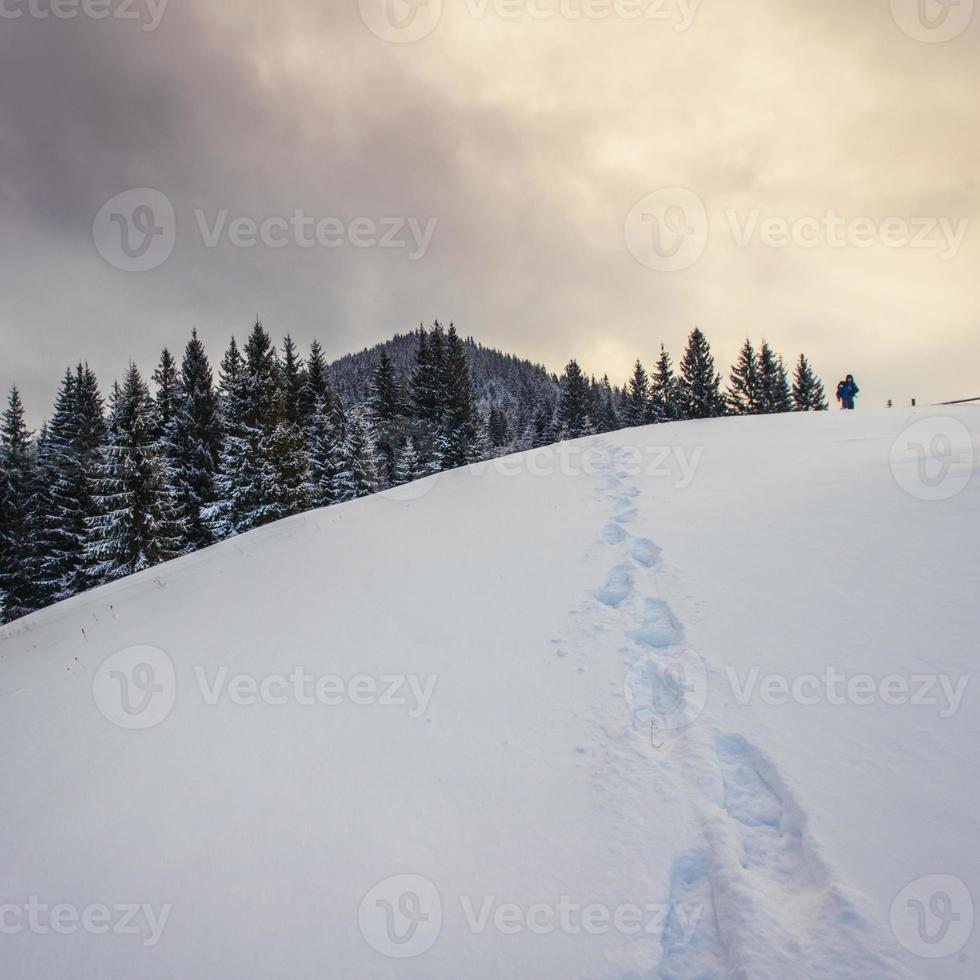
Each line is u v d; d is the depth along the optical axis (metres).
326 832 3.16
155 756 4.21
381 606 6.41
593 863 2.70
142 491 25.25
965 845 2.32
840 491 7.12
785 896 2.36
